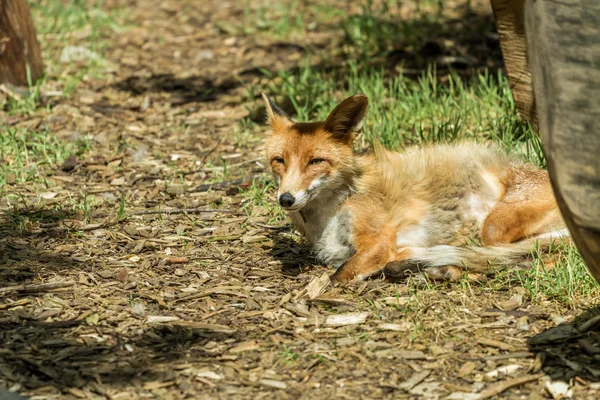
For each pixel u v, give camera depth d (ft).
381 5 78.28
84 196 40.50
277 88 58.95
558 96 21.77
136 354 26.55
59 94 58.54
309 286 31.19
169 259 34.14
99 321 28.76
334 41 70.79
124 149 49.39
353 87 55.01
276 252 35.45
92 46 68.85
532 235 33.78
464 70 60.18
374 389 24.58
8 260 33.78
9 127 51.98
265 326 28.55
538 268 31.58
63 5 81.35
